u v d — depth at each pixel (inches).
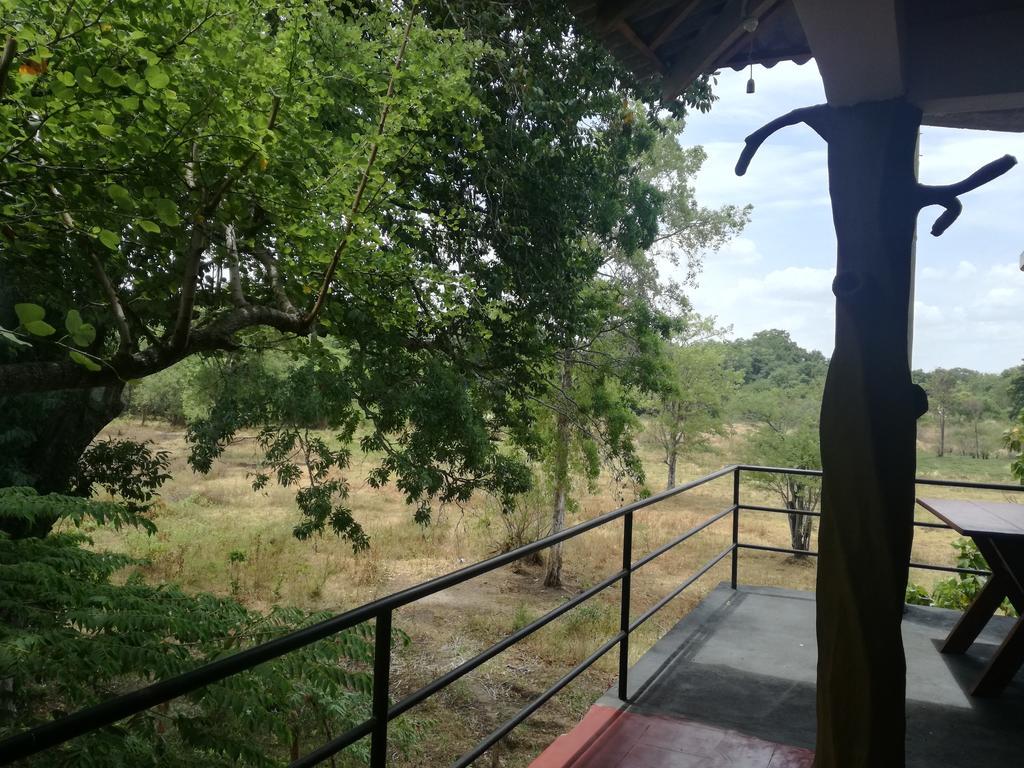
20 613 197.6
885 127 77.1
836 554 79.0
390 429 391.2
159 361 187.8
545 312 433.4
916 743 120.3
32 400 365.7
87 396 403.5
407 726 359.9
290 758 257.4
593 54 371.2
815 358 2167.8
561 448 677.3
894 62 71.2
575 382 645.3
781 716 126.4
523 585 709.9
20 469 378.0
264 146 164.2
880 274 76.7
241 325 221.5
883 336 76.5
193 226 176.2
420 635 545.6
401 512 894.4
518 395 438.3
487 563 79.6
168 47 147.2
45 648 185.2
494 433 454.3
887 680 76.9
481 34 333.7
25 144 144.0
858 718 77.7
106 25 136.8
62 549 234.8
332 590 628.7
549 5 346.0
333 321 301.3
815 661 150.4
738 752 113.7
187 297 181.5
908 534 77.0
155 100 143.3
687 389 968.3
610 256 703.1
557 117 382.9
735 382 1007.0
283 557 693.3
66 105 133.0
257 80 174.7
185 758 199.9
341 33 240.1
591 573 768.3
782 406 978.1
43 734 38.2
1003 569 150.3
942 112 84.9
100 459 419.5
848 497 78.0
